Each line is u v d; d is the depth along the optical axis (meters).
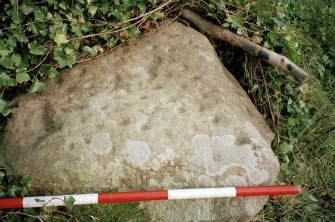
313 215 2.41
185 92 2.21
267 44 2.59
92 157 1.96
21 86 2.30
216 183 1.97
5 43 2.08
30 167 1.96
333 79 3.14
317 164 2.69
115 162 1.96
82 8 2.24
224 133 2.09
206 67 2.38
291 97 2.62
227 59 2.72
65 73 2.33
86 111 2.12
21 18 2.11
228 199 2.00
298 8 3.32
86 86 2.26
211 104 2.20
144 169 1.96
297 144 2.66
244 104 2.38
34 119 2.17
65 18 2.26
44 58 2.21
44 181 1.94
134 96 2.18
